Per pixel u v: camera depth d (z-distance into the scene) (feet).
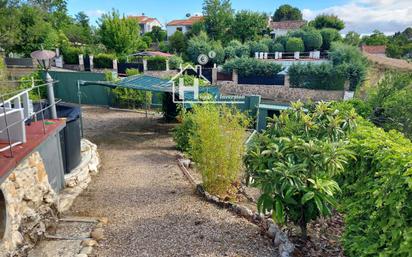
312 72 77.15
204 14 159.22
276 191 12.10
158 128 43.19
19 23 95.50
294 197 12.61
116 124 45.39
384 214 10.37
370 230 11.00
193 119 24.72
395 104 26.99
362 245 10.69
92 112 54.24
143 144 35.17
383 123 27.45
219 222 16.10
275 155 13.12
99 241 14.23
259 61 83.76
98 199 19.66
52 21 141.08
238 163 20.81
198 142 20.99
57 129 18.95
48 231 15.07
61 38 117.29
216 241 14.06
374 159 12.92
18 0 99.19
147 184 22.49
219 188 20.61
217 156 19.89
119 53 108.99
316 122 16.14
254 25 154.40
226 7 155.74
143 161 28.66
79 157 23.59
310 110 20.40
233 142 20.54
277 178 12.15
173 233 14.88
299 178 12.07
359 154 13.93
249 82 85.20
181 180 23.45
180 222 16.11
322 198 11.92
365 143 13.92
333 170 12.43
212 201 19.03
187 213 17.29
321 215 13.05
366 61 84.28
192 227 15.49
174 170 25.96
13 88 40.37
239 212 17.29
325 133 15.53
